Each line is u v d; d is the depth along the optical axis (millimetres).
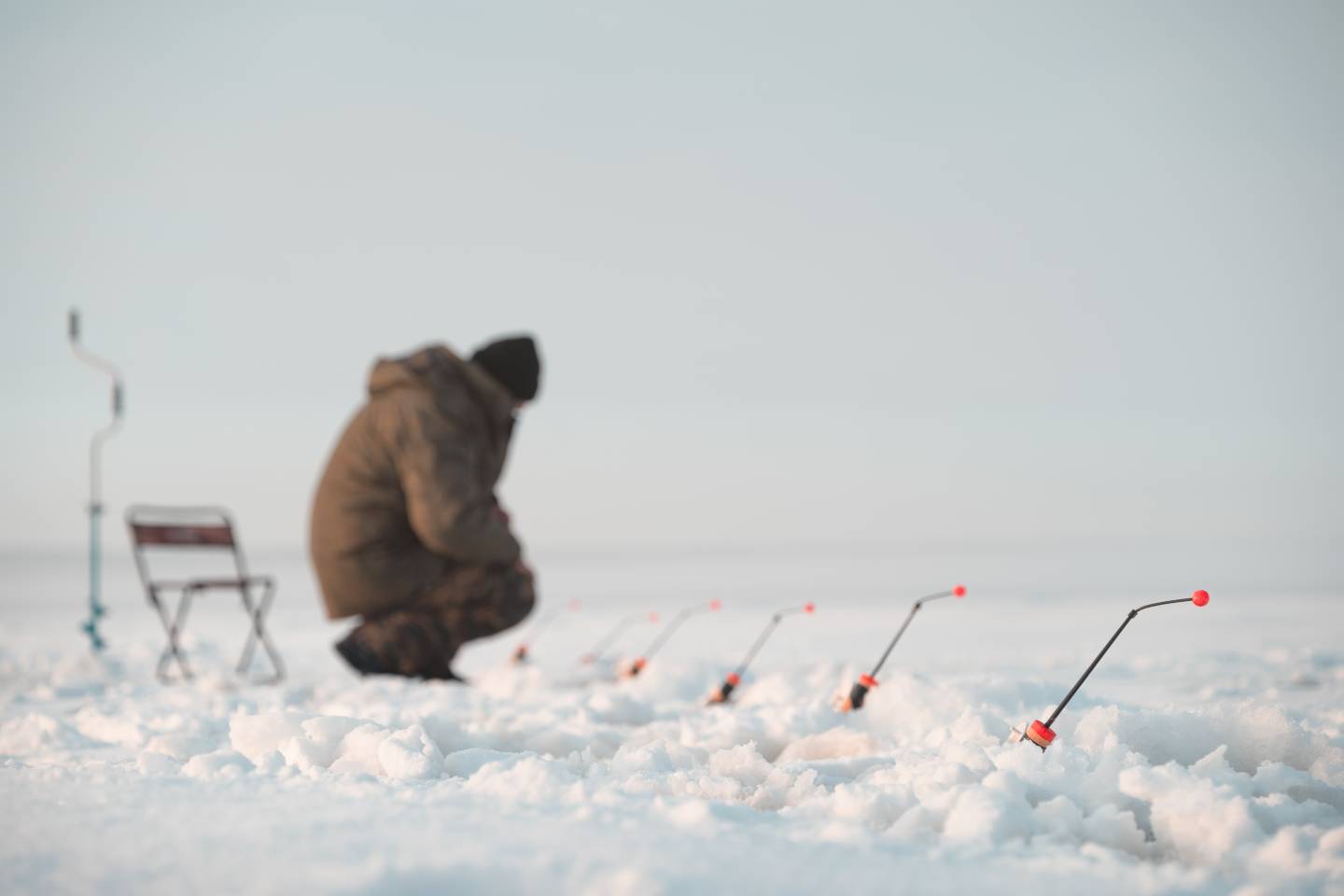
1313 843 1969
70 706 5230
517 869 1702
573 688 6055
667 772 2865
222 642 11055
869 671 5984
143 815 2098
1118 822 2131
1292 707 4598
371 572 6828
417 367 6883
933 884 1722
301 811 2135
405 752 2801
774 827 2086
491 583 6898
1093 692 5109
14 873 1711
